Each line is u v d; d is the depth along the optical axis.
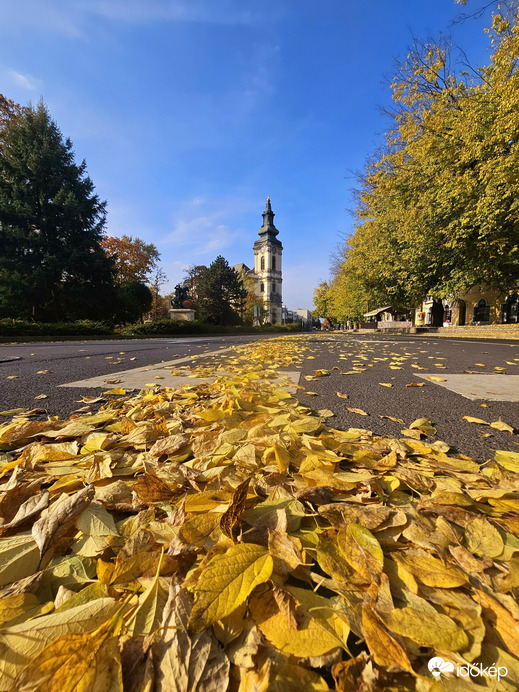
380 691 0.46
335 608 0.58
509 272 12.75
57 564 0.70
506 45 8.73
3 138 21.09
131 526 0.82
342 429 1.77
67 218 21.16
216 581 0.57
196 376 3.38
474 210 9.78
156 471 1.06
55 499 0.94
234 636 0.53
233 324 39.06
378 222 17.36
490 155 9.45
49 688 0.44
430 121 11.36
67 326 16.27
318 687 0.48
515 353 6.03
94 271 22.45
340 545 0.72
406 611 0.57
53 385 3.04
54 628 0.51
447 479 1.07
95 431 1.58
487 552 0.71
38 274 19.39
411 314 32.12
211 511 0.83
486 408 2.20
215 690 0.45
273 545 0.70
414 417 2.00
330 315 50.28
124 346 8.95
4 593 0.61
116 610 0.56
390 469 1.15
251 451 1.19
